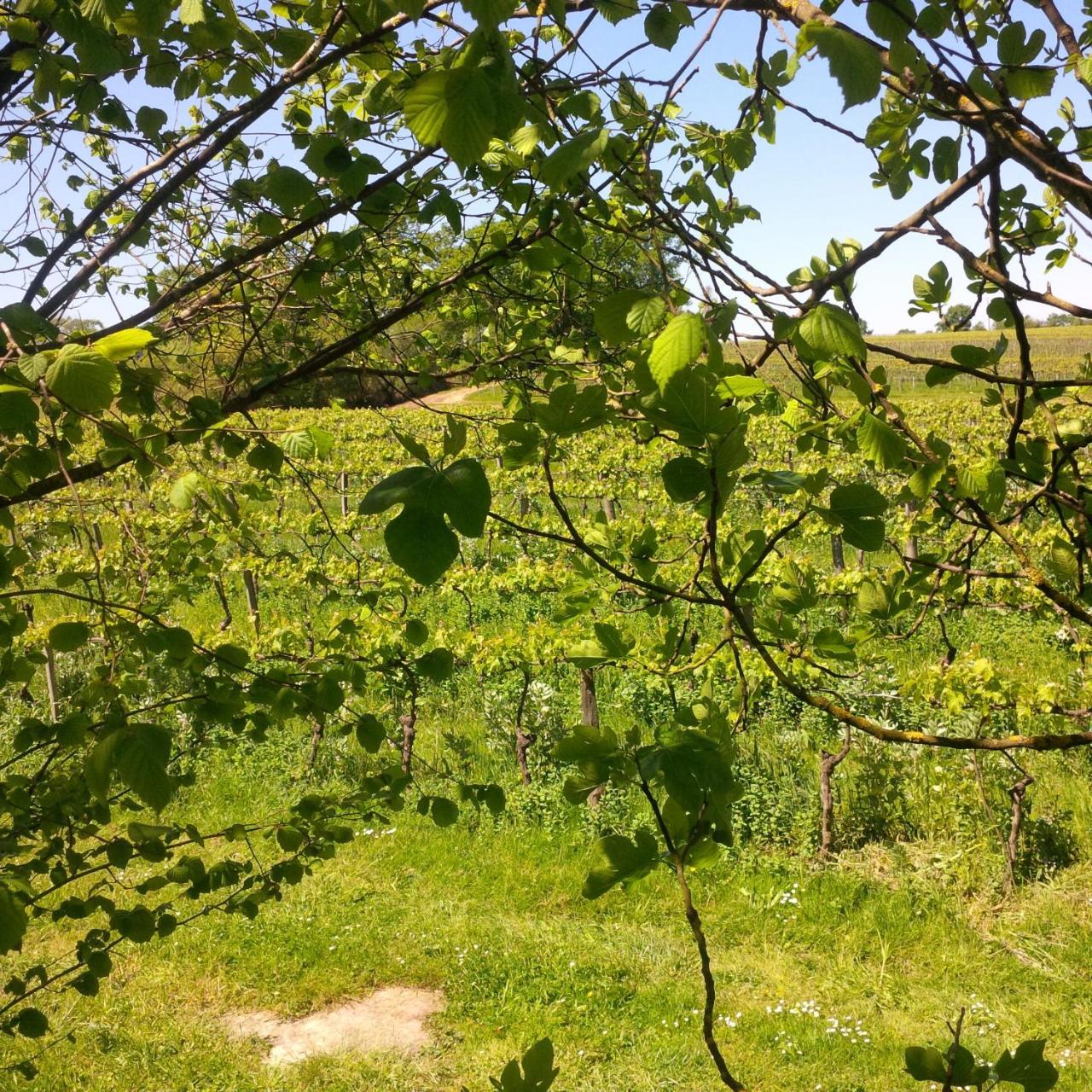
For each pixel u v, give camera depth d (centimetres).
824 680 731
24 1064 245
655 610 187
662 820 90
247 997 589
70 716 221
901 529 925
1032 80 108
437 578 83
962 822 685
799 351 104
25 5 147
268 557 322
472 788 275
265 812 786
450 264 285
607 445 1842
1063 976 559
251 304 241
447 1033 552
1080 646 794
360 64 208
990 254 131
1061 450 145
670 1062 511
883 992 561
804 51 89
